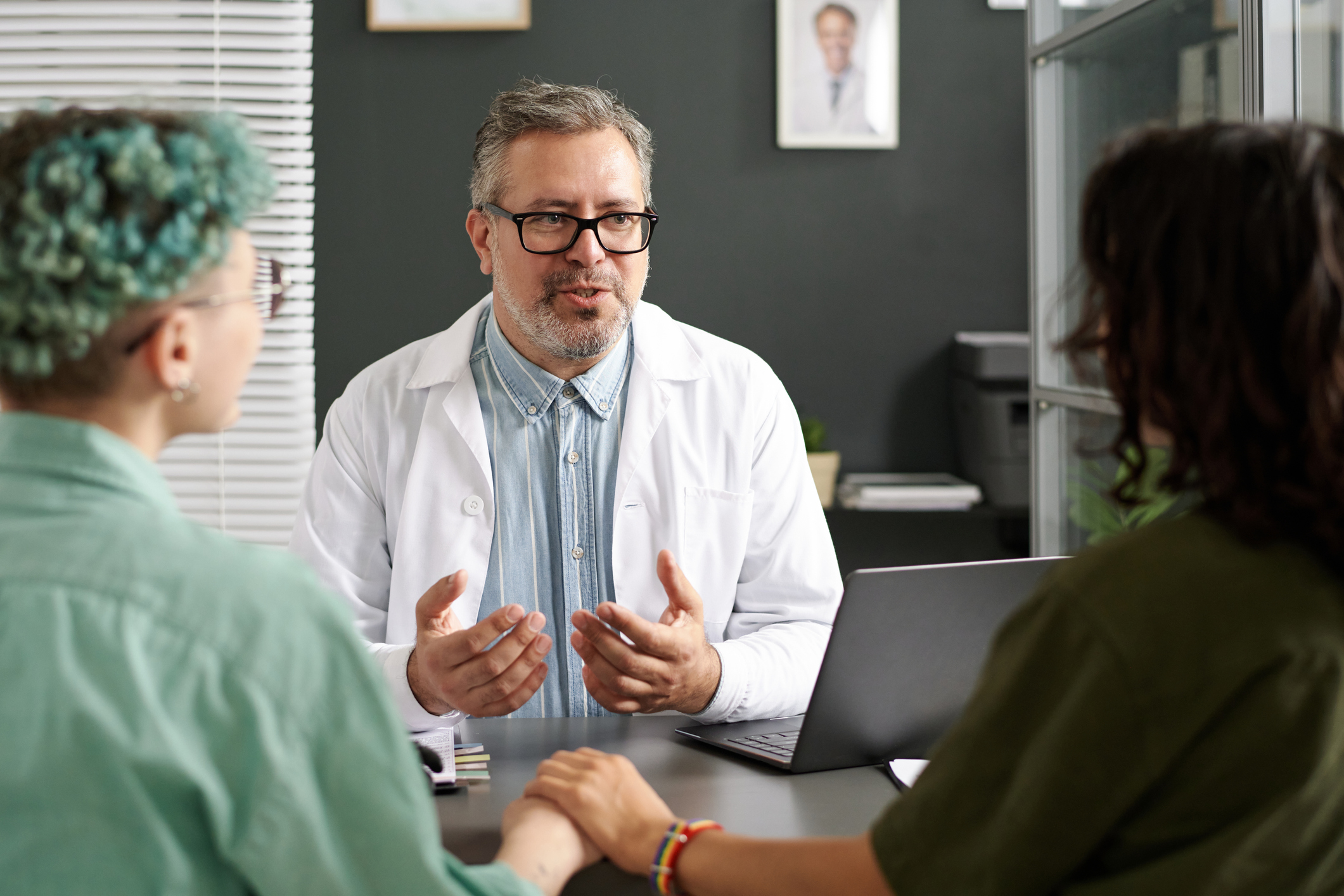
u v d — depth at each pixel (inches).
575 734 52.7
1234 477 26.7
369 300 118.6
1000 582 46.8
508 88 117.4
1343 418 25.7
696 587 67.9
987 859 27.3
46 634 24.6
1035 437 92.8
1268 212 25.9
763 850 33.1
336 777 25.8
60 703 24.1
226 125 28.8
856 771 46.9
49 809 23.9
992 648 29.2
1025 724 27.3
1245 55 62.2
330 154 117.6
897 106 119.6
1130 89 76.9
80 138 26.4
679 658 51.5
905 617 45.2
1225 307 26.3
